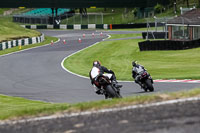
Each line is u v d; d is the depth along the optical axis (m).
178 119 22.08
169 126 21.03
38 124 25.69
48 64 126.06
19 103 61.25
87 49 173.00
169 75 88.81
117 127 22.20
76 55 151.50
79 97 64.75
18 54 156.75
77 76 96.56
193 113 22.86
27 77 97.94
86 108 28.41
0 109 53.66
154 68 105.62
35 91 75.62
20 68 117.06
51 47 186.25
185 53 132.00
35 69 114.25
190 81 74.94
